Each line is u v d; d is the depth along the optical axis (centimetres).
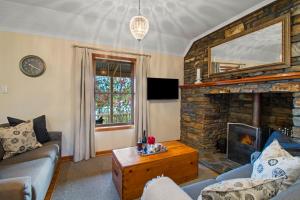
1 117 266
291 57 209
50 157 202
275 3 227
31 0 240
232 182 90
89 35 316
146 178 198
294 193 79
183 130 414
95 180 234
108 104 358
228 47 297
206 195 80
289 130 233
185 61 422
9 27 267
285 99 250
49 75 294
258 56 247
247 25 266
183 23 312
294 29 206
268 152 145
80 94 306
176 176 220
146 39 357
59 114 303
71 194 200
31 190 133
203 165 282
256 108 263
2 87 265
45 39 290
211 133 350
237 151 286
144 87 367
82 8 262
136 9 264
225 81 281
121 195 188
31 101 283
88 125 312
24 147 210
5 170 162
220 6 254
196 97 367
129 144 364
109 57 339
